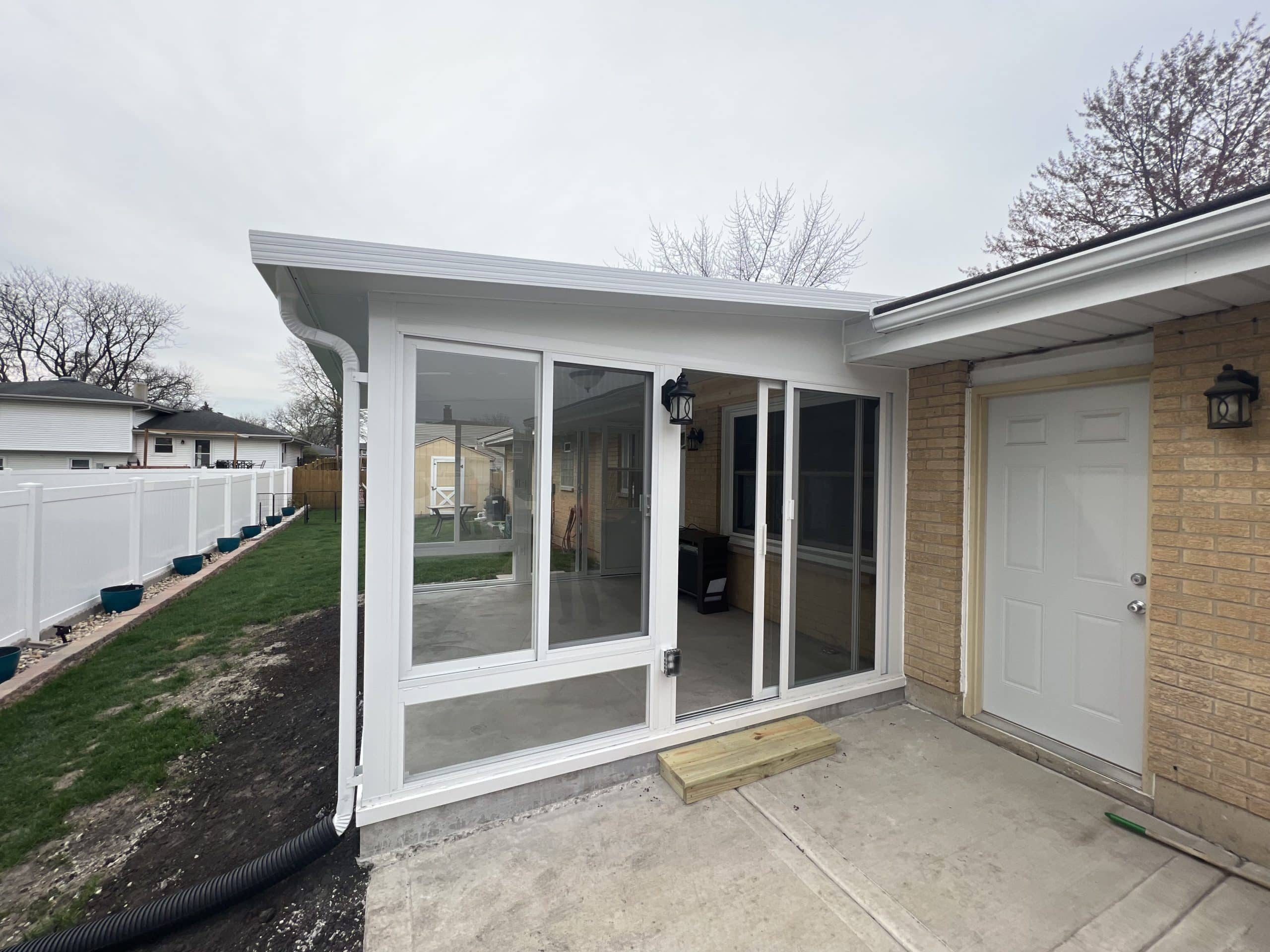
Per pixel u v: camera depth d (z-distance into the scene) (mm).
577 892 2238
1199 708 2529
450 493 2725
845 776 3094
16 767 3273
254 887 2148
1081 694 3195
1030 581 3467
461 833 2621
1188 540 2568
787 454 3645
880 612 4059
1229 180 8016
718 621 5852
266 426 35031
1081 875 2312
